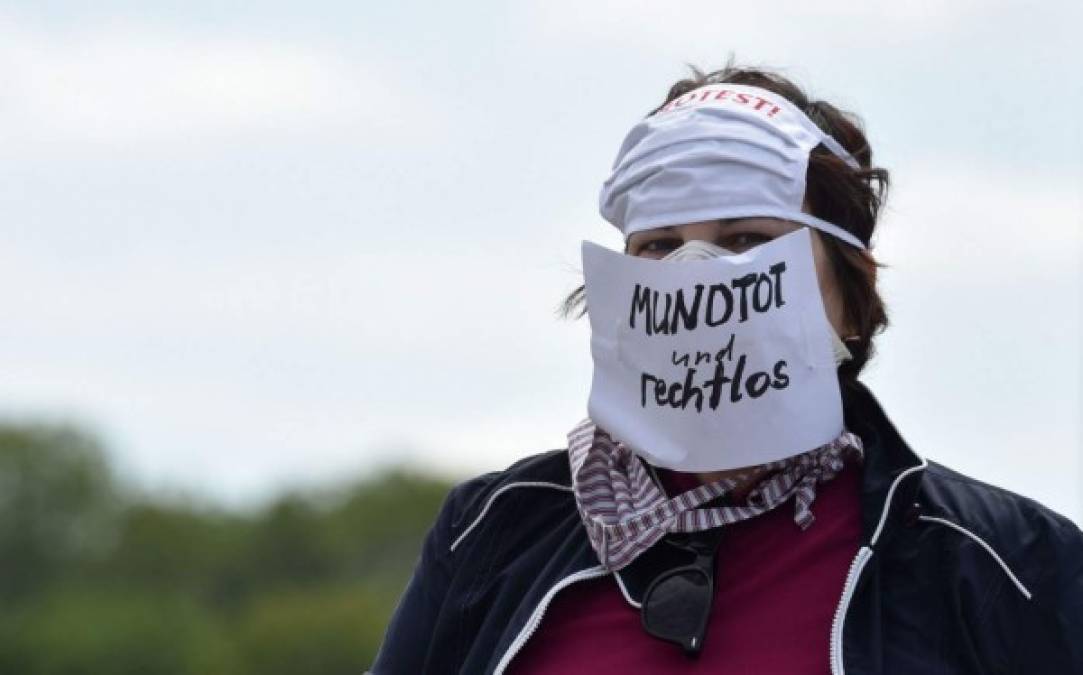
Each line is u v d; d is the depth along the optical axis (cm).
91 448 10269
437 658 726
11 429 10144
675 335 696
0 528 10138
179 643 9594
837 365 709
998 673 656
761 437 687
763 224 703
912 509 679
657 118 726
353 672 8912
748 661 666
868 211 724
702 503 696
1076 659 657
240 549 9731
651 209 709
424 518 9269
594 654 686
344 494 9419
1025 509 680
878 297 723
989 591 663
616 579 695
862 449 701
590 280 714
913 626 663
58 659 9762
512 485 735
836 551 683
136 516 10131
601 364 713
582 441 730
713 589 677
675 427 695
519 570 715
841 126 740
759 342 688
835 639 658
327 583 9406
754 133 707
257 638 9094
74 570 10119
